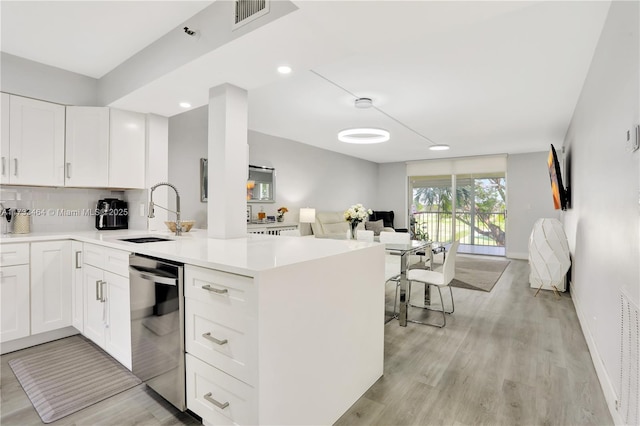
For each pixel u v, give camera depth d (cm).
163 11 202
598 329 225
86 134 288
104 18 210
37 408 178
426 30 170
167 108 300
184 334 162
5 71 254
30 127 264
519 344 263
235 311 137
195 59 204
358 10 152
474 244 784
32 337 254
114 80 281
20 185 272
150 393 193
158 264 174
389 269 347
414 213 862
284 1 158
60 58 265
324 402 163
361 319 193
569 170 462
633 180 152
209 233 254
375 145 647
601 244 224
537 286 438
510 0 142
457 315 334
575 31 227
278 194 564
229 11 184
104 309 227
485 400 187
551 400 187
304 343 150
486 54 262
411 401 187
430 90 342
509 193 715
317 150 661
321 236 520
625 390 154
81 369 219
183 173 402
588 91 289
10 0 190
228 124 242
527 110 408
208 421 151
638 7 147
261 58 202
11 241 239
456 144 625
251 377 131
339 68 289
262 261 146
